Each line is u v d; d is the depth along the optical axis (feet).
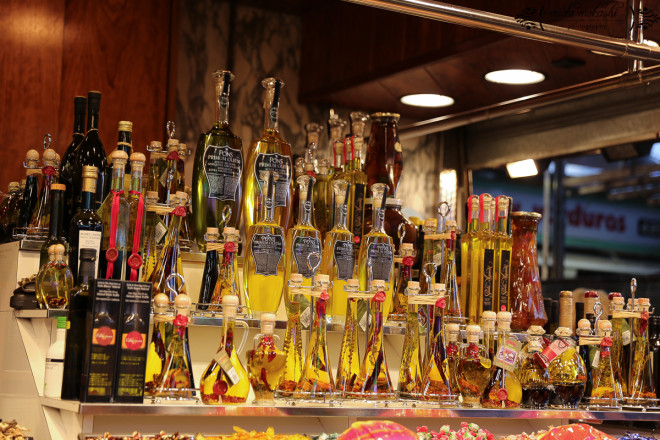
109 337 5.40
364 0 7.84
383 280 6.88
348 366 6.56
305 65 14.65
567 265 20.67
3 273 6.96
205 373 5.82
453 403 6.72
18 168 11.63
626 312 7.83
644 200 21.77
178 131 13.29
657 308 14.99
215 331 6.79
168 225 6.73
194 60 13.57
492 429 7.31
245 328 6.07
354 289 6.59
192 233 7.11
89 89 12.29
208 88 13.65
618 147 13.69
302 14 14.75
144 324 5.51
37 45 11.91
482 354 6.85
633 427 8.55
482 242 7.72
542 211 19.61
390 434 5.04
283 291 6.79
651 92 12.89
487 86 13.43
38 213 6.80
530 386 7.00
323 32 14.39
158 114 12.84
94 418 5.61
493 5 11.64
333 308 6.97
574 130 14.24
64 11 12.17
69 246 6.26
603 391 7.52
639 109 13.11
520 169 15.20
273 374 5.95
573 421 8.05
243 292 6.89
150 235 6.51
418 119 15.52
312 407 5.92
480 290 7.66
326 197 7.58
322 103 14.82
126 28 12.64
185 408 5.47
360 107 15.01
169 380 5.72
